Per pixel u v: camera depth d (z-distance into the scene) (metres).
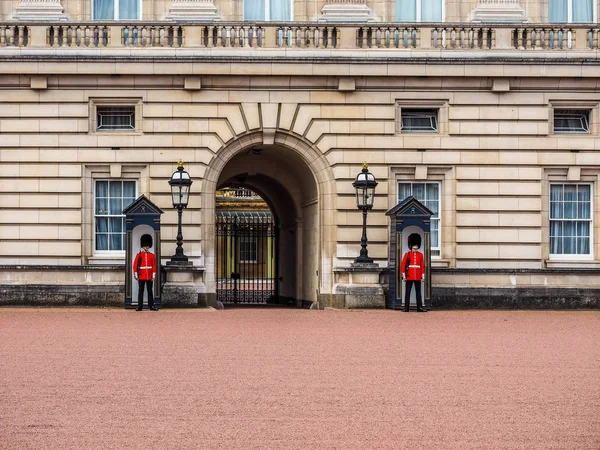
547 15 33.97
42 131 32.31
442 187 33.12
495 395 15.59
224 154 32.56
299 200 37.22
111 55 31.86
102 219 32.78
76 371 17.44
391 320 27.14
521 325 26.06
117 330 23.81
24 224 32.31
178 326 24.91
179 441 12.52
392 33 32.72
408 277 30.28
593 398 15.40
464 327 25.31
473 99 32.91
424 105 32.94
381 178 32.72
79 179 32.31
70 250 32.25
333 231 32.62
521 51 32.62
